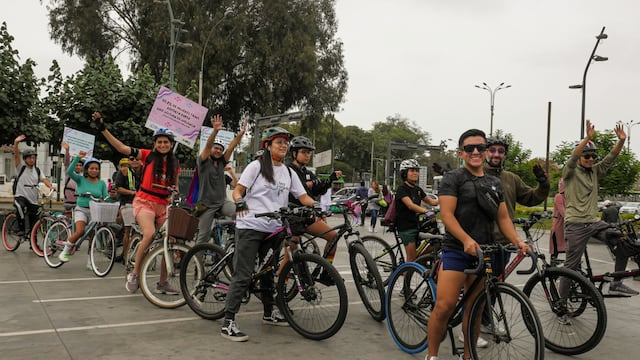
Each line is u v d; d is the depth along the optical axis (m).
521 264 9.72
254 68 28.41
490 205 3.75
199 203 7.07
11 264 8.53
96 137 14.09
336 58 30.98
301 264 4.80
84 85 14.09
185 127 8.82
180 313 5.56
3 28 13.19
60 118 14.20
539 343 3.39
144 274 5.84
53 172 28.95
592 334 4.34
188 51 25.94
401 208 6.21
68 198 10.20
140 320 5.25
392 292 4.69
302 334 4.83
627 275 5.48
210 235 7.27
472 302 3.86
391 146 34.38
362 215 19.06
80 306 5.77
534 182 31.00
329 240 5.79
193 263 5.50
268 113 29.39
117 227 7.83
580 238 5.77
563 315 4.52
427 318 4.29
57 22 28.14
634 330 5.29
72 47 28.53
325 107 31.28
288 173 5.04
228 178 9.54
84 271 7.98
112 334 4.77
